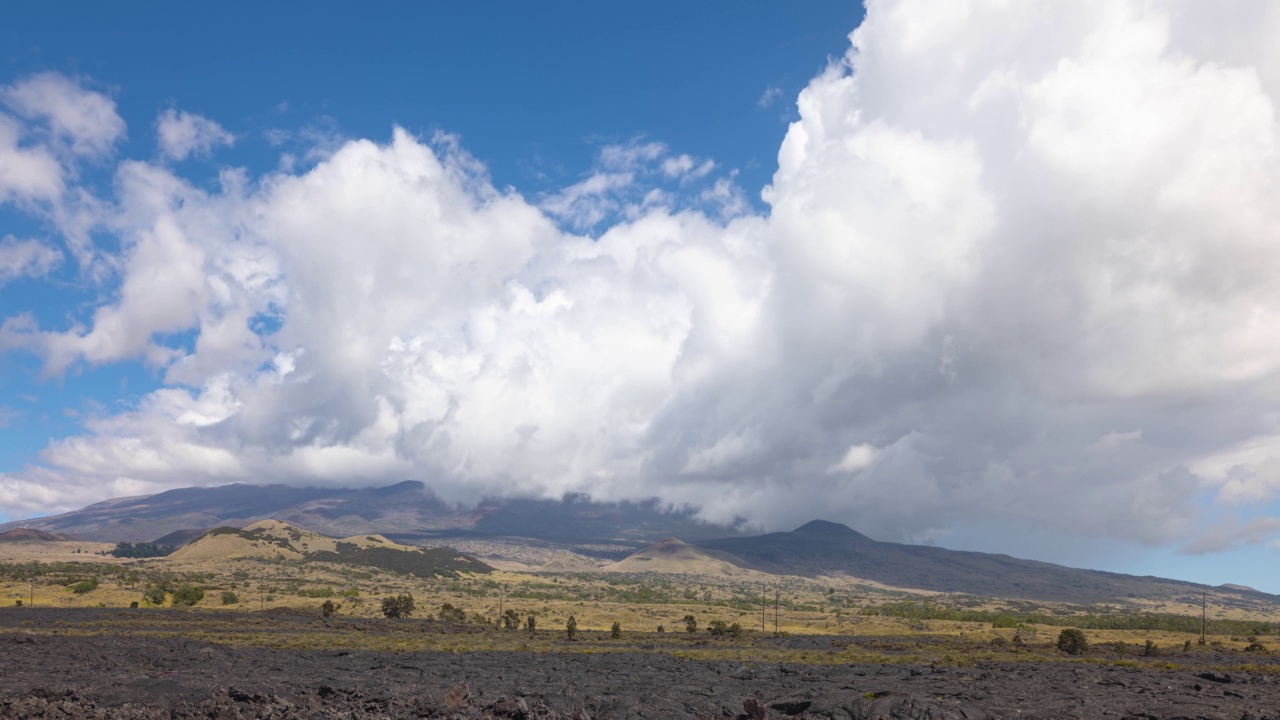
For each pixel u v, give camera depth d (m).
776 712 44.38
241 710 41.94
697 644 137.12
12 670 63.62
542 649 114.25
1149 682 66.06
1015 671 79.81
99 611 173.25
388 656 90.44
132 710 40.81
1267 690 59.69
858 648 132.50
